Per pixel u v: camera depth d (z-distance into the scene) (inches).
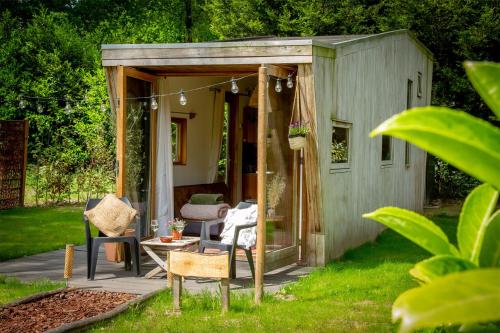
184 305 225.1
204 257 215.8
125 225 284.4
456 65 687.1
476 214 60.6
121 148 309.9
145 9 897.5
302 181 319.0
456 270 55.6
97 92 590.6
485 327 50.5
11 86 623.2
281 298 241.3
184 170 424.2
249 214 288.4
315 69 293.7
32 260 319.0
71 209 542.6
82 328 192.1
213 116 455.2
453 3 664.4
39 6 852.6
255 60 297.4
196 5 961.5
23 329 191.8
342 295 243.6
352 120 352.8
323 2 740.7
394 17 692.1
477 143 42.6
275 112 311.3
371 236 399.5
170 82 390.6
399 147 469.7
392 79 439.2
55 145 600.7
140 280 274.5
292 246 319.9
